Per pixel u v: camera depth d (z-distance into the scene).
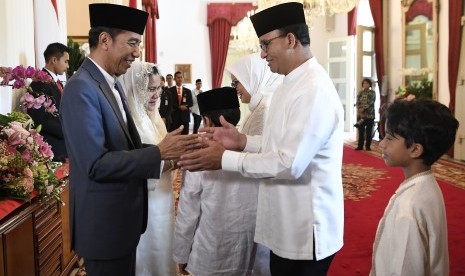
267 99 2.29
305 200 1.70
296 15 1.73
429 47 9.24
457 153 8.17
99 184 1.63
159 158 1.64
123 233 1.67
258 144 2.00
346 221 4.34
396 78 10.68
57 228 2.66
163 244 2.41
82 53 4.48
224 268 2.11
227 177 2.07
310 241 1.69
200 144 1.71
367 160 8.15
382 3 10.85
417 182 1.40
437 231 1.33
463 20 7.99
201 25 13.87
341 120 1.73
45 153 2.39
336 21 13.69
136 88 2.27
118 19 1.65
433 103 1.40
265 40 1.77
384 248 1.40
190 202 2.14
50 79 2.86
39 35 3.85
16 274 2.02
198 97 2.23
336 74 13.39
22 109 3.34
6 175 2.12
